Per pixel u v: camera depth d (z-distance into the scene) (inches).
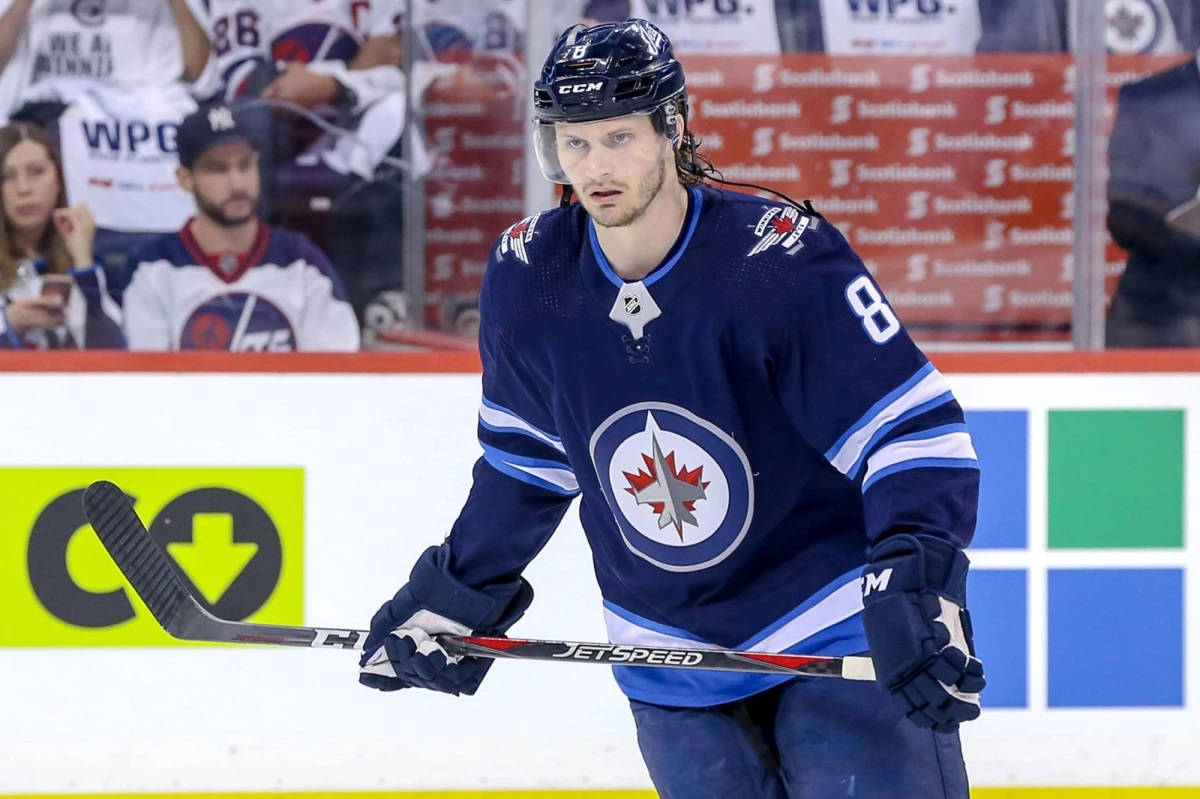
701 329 260.4
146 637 441.7
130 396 441.1
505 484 301.4
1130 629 451.2
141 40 532.7
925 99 526.3
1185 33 512.1
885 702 274.2
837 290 257.9
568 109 247.9
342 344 533.6
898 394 258.8
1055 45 521.0
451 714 446.6
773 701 292.7
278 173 526.6
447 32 520.1
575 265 270.2
